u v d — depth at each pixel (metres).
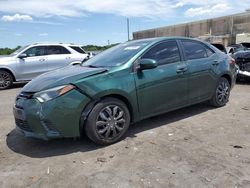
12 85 12.95
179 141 5.02
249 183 3.64
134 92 5.09
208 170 3.98
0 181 3.93
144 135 5.36
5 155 4.74
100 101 4.77
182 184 3.66
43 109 4.46
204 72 6.32
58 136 4.55
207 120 6.14
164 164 4.19
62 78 4.76
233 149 4.64
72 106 4.54
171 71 5.64
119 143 5.00
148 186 3.65
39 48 12.52
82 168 4.18
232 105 7.33
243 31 53.59
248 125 5.79
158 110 5.55
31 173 4.11
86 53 13.43
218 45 11.47
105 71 4.92
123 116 5.04
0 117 7.03
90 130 4.70
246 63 10.66
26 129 4.76
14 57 12.05
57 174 4.05
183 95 5.93
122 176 3.91
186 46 6.16
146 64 5.11
